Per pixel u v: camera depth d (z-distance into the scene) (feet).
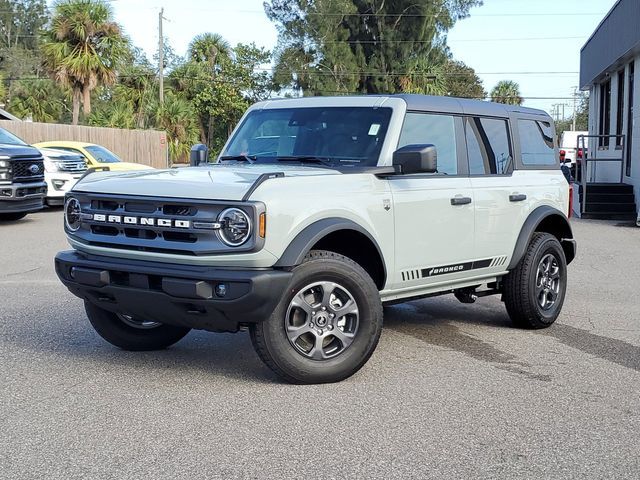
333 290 17.98
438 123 22.07
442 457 14.14
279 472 13.35
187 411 16.33
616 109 74.84
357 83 176.14
